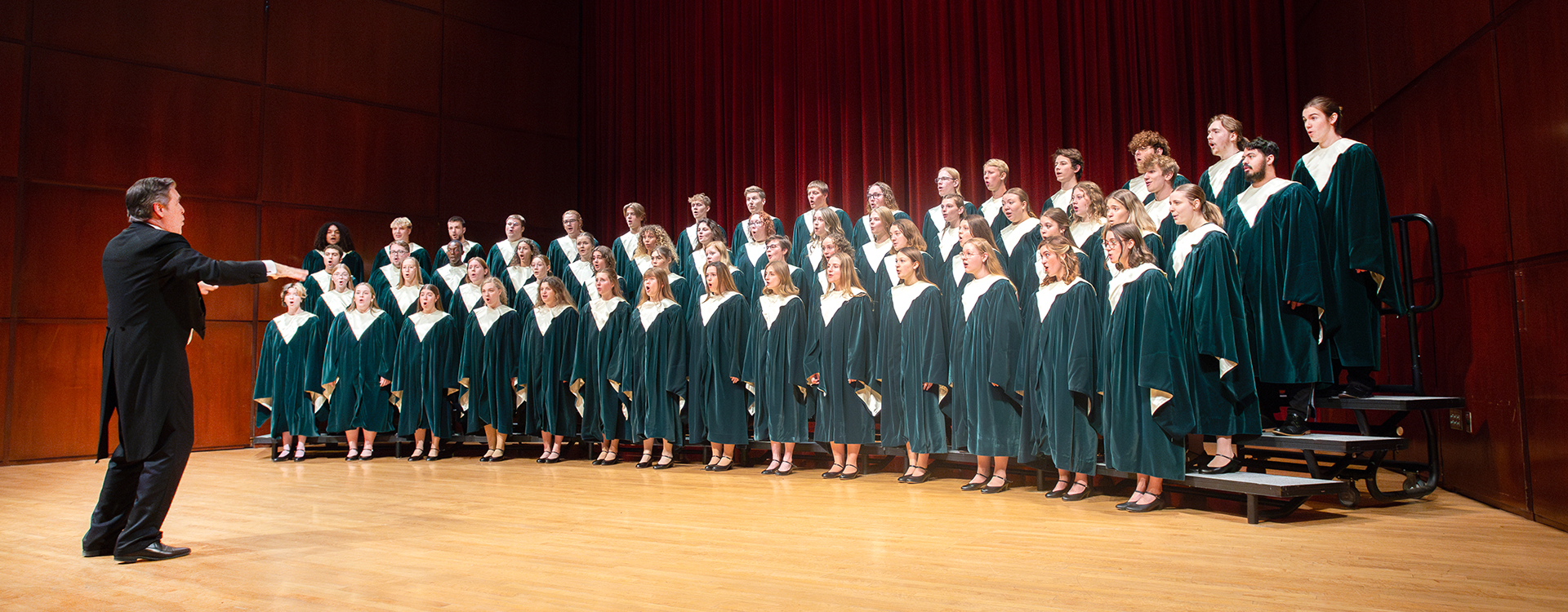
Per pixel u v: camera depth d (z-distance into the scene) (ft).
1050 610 7.09
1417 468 12.77
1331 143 12.85
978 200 21.79
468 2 28.63
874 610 7.13
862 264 17.33
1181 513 11.71
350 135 25.99
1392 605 7.19
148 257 9.48
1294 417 12.17
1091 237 14.53
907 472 15.21
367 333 20.63
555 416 19.07
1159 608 7.11
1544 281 10.57
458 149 28.09
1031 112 21.21
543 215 29.84
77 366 21.57
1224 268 11.73
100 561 9.32
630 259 21.25
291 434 20.63
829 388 15.79
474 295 21.27
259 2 24.64
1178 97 19.76
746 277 18.61
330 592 7.92
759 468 17.48
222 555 9.57
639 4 29.30
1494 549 9.30
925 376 14.62
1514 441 11.38
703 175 27.25
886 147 23.49
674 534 10.52
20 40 21.13
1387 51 14.70
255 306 24.07
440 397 20.13
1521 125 10.92
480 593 7.82
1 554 9.80
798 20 25.26
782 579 8.21
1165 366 11.62
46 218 21.29
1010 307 13.85
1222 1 19.60
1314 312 11.95
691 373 17.60
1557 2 10.05
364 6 26.48
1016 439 13.75
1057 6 21.08
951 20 22.47
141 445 9.38
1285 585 7.82
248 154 24.21
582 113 30.81
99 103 22.11
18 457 20.65
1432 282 13.50
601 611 7.22
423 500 13.46
